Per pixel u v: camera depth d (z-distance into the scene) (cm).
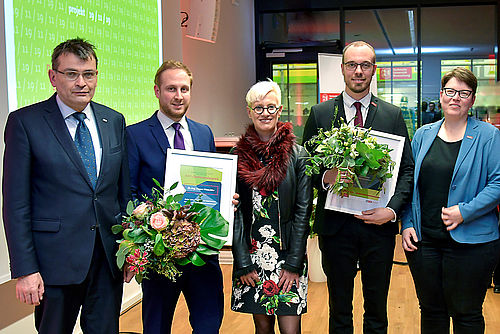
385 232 270
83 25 372
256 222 256
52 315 221
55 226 217
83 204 222
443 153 270
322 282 510
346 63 270
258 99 252
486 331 374
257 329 266
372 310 276
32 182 220
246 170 254
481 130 266
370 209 264
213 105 699
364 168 247
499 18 848
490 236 263
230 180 250
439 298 277
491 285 489
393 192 265
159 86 261
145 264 218
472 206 257
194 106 634
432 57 878
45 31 334
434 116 885
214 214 235
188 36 592
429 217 271
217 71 715
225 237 232
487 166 263
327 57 629
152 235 218
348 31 892
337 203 267
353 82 269
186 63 613
